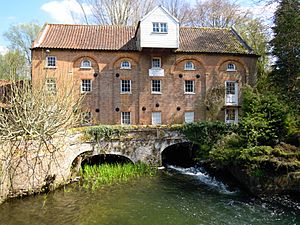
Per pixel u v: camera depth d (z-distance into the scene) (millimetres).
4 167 12648
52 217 11289
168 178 17250
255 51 29266
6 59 39969
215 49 27141
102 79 25516
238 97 27250
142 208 12289
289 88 19984
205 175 18203
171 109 26406
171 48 25406
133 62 26156
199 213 11734
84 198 13500
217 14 37812
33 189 13797
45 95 13875
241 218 11188
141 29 25062
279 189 13320
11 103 13312
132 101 25984
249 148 14555
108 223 10766
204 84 26891
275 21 20047
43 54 24562
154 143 19312
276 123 15180
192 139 19688
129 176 17453
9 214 11516
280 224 10617
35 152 13953
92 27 28234
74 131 17141
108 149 18469
